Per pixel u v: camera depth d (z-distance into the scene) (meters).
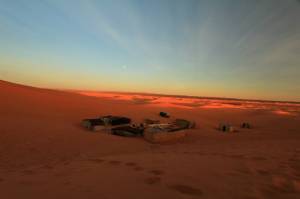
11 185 4.24
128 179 4.31
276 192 3.54
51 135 16.06
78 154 11.72
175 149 13.11
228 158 6.73
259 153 7.70
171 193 3.46
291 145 11.11
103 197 3.31
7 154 10.84
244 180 4.17
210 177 4.37
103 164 6.32
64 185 4.02
